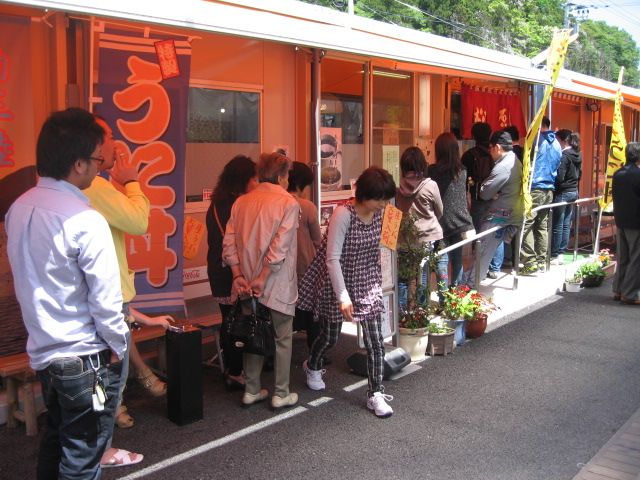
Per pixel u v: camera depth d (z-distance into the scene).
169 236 4.96
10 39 4.19
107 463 3.63
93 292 2.55
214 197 4.72
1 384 4.48
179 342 4.16
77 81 4.84
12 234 2.59
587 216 11.57
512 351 5.84
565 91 9.39
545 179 8.42
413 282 5.75
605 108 13.41
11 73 4.21
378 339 4.44
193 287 5.99
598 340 6.18
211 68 6.07
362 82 7.96
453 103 9.55
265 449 3.92
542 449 3.96
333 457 3.83
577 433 4.19
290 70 6.82
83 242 2.53
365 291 4.35
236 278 4.18
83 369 2.60
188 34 5.73
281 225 4.10
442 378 5.15
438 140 6.52
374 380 4.46
